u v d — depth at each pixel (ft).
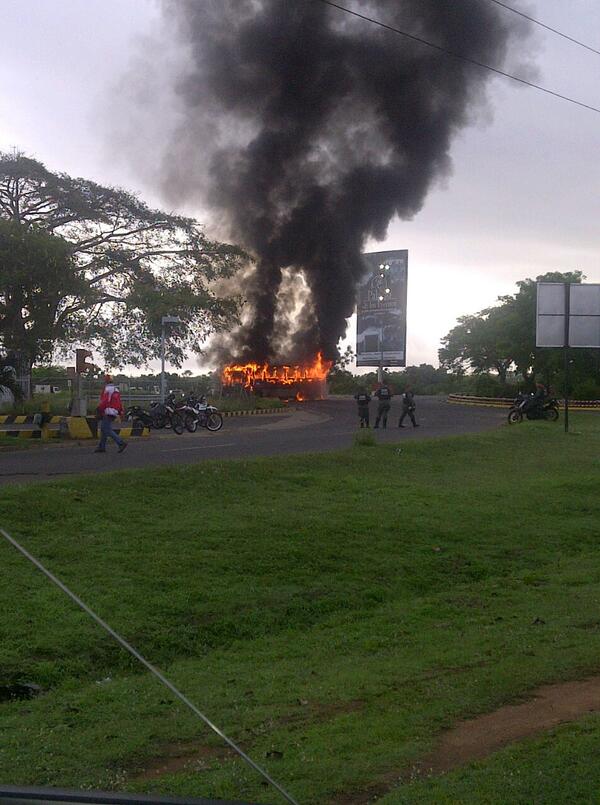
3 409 128.57
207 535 36.37
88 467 55.36
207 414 102.22
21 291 107.55
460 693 22.04
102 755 17.78
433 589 35.12
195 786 16.16
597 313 89.20
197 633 27.35
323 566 35.19
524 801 15.23
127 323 147.43
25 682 22.34
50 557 31.53
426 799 15.35
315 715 20.58
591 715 20.25
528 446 77.30
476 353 218.59
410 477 55.16
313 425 112.47
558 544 43.27
